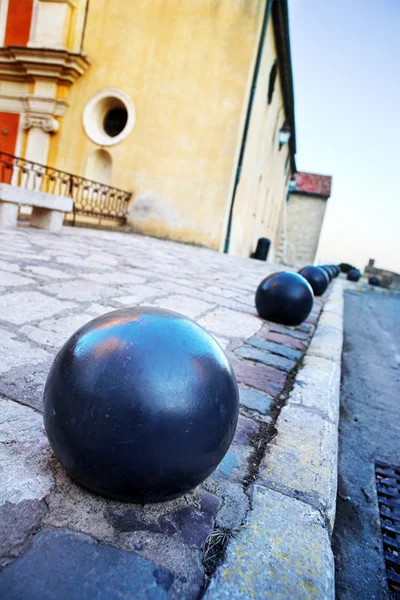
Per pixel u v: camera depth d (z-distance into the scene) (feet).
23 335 8.41
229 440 4.50
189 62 46.16
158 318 4.58
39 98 48.85
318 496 4.99
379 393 13.98
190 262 28.91
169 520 4.22
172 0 46.19
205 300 15.84
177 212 47.50
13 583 3.23
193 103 46.34
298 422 6.93
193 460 4.10
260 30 45.42
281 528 4.35
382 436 10.53
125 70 47.78
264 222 79.30
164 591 3.42
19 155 51.06
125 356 4.08
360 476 8.52
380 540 6.67
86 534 3.84
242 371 9.27
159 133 47.37
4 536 3.65
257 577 3.67
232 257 44.78
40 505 4.09
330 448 6.29
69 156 49.37
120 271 18.29
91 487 4.18
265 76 52.37
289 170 106.22
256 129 53.36
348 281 65.72
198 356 4.32
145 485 4.02
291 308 14.26
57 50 45.55
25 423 5.41
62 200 30.12
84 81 48.83
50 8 47.70
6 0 50.39
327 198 119.34
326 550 4.14
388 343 23.40
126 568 3.56
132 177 48.32
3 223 26.32
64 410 4.09
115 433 3.88
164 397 3.94
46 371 7.03
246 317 14.51
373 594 5.57
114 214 47.80
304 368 9.95
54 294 11.96
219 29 45.16
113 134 51.49
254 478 5.22
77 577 3.38
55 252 19.93
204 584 3.56
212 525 4.25
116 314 4.67
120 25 47.65
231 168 45.83
